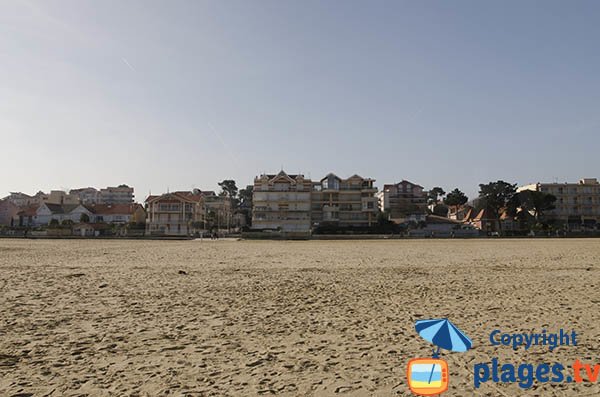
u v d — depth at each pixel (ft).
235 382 21.54
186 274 69.92
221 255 119.44
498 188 345.51
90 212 369.50
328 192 340.18
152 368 23.66
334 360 25.12
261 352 26.78
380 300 46.16
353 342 29.14
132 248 152.56
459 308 41.29
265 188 341.82
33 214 367.25
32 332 31.63
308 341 29.43
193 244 192.95
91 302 43.98
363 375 22.52
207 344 28.66
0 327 33.09
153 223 329.31
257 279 64.13
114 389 20.59
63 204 391.04
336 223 335.88
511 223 353.51
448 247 167.12
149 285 56.75
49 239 244.22
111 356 25.86
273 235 277.64
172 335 31.04
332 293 50.98
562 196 377.50
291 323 35.01
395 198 418.10
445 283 60.08
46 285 55.67
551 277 66.54
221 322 35.32
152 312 39.22
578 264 89.66
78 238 262.26
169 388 20.71
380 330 32.58
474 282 61.00
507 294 49.80
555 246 171.01
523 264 90.22
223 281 61.52
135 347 27.81
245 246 176.45
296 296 48.70
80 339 29.76
